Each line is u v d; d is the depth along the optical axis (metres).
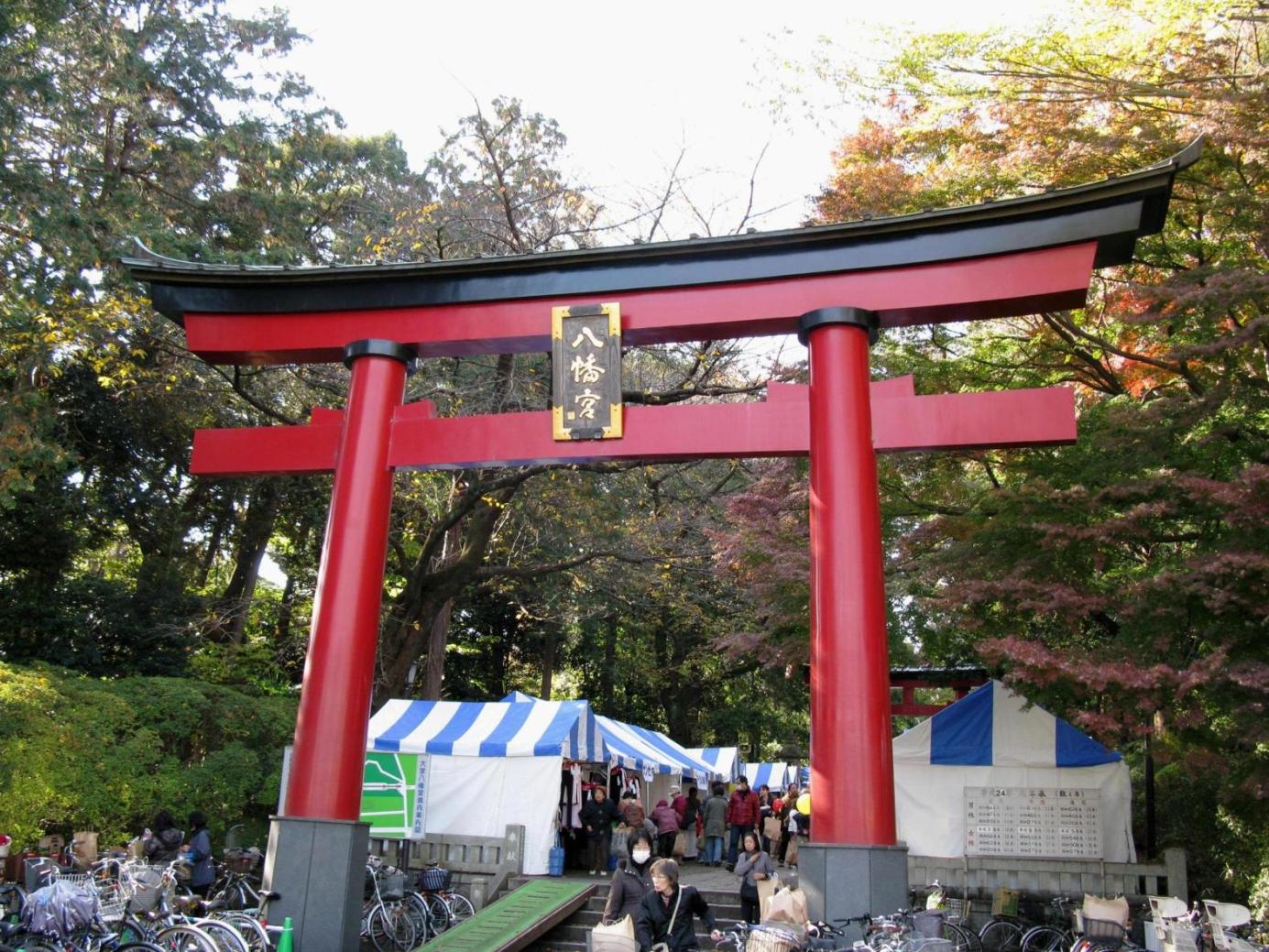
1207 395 11.51
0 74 17.98
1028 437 9.53
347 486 10.77
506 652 38.09
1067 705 14.48
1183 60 13.15
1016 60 13.84
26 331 17.70
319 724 10.02
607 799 17.66
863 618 9.20
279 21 24.92
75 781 16.12
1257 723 9.98
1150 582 10.62
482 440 10.73
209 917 9.52
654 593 26.89
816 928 8.26
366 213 24.75
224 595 26.38
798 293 10.34
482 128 19.78
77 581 22.47
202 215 22.84
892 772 8.98
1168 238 14.23
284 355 11.77
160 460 25.14
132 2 22.88
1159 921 10.63
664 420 10.35
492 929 11.94
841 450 9.64
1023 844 14.34
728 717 40.16
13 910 9.86
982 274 9.94
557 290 10.93
